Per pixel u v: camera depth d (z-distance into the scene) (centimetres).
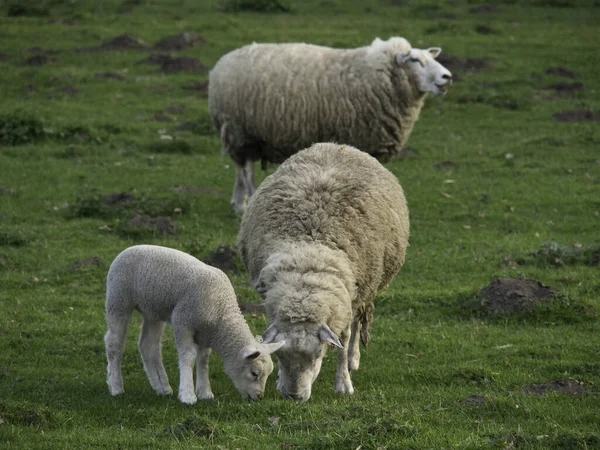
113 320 1280
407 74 2305
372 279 1348
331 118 2286
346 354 1335
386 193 1402
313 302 1188
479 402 1278
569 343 1597
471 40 4675
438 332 1703
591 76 4181
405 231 1441
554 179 2903
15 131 3164
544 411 1240
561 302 1778
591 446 1077
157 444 1080
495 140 3388
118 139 3212
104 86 3859
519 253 2205
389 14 5406
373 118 2297
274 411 1185
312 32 4741
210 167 2967
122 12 5425
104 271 2042
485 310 1800
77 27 4869
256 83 2288
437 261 2162
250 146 2378
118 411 1222
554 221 2516
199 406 1230
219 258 2083
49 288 1938
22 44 4475
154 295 1255
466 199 2702
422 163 3070
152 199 2558
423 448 1057
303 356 1192
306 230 1296
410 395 1331
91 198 2477
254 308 1814
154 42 4612
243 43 4553
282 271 1230
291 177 1370
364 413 1175
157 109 3588
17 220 2398
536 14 5491
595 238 2353
